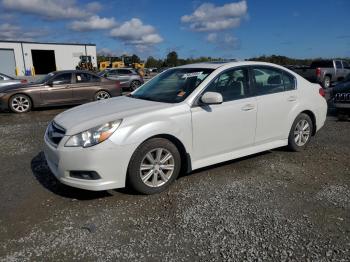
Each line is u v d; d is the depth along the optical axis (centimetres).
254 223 324
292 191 397
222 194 389
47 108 1206
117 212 349
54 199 381
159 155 390
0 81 1358
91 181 357
